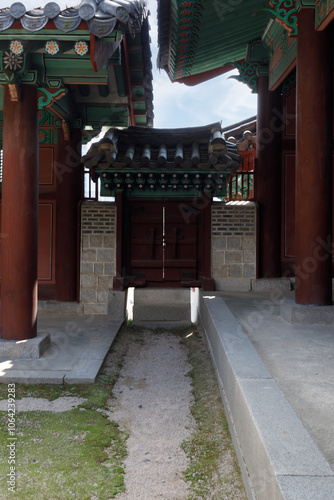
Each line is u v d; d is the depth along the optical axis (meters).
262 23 8.45
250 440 3.15
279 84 8.73
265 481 2.61
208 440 4.33
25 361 6.25
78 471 3.78
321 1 5.95
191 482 3.68
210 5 7.05
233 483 3.49
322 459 2.50
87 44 5.29
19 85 6.09
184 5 6.77
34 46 5.56
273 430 2.86
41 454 4.02
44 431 4.47
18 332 6.45
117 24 5.16
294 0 6.29
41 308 9.37
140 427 4.80
